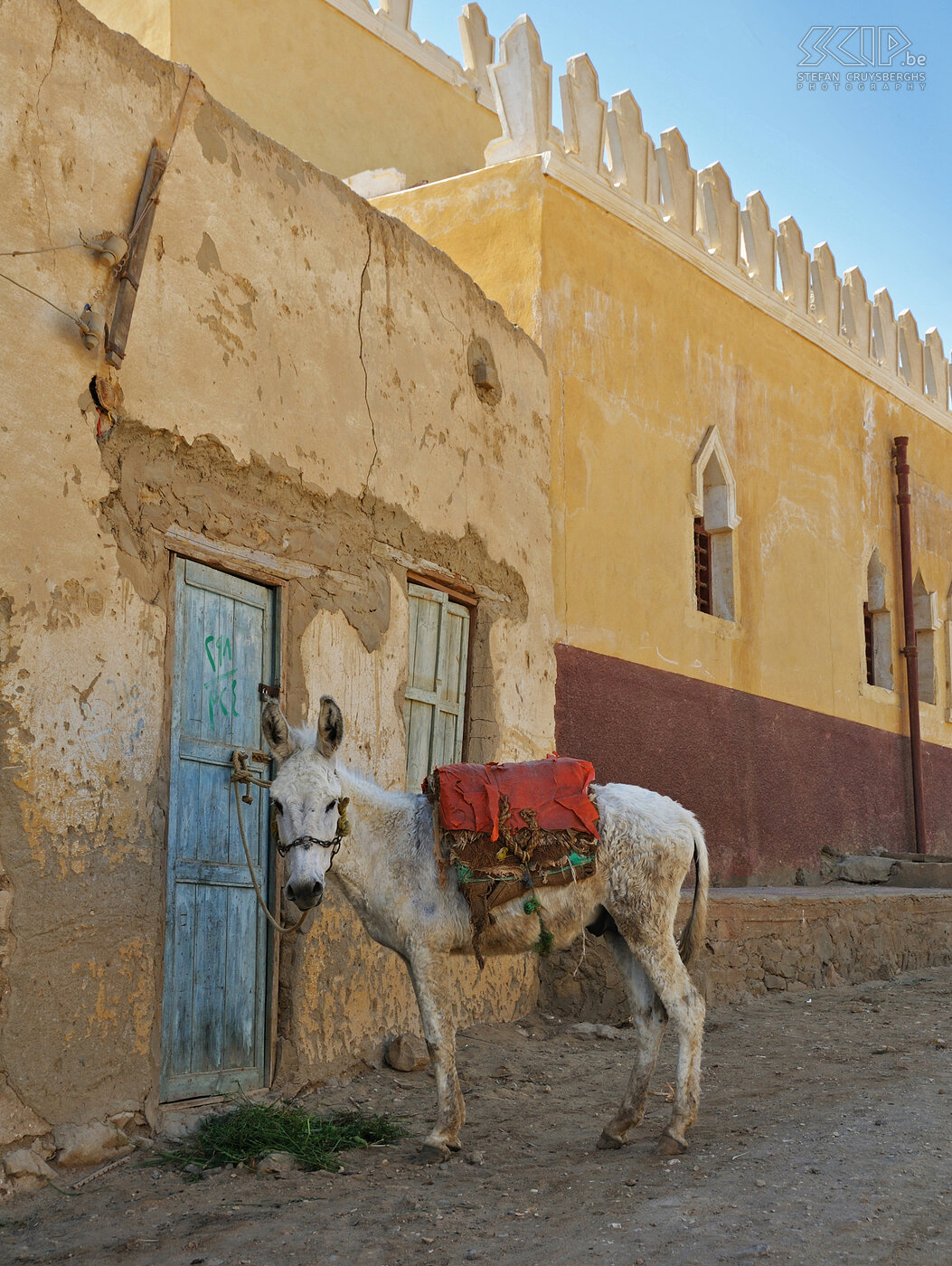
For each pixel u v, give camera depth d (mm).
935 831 16344
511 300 10258
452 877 5301
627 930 5367
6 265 4898
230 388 6105
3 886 4633
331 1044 6430
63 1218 4371
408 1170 4977
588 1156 5117
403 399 7703
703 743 11680
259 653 6336
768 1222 3934
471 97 14359
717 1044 7770
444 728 8180
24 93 5055
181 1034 5531
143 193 5582
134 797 5266
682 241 12094
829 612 14484
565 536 10047
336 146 12336
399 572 7492
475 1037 7641
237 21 11383
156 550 5539
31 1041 4684
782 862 12820
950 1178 4355
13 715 4742
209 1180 4797
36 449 4957
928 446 17531
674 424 11805
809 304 14781
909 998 9570
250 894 6102
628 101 11625
